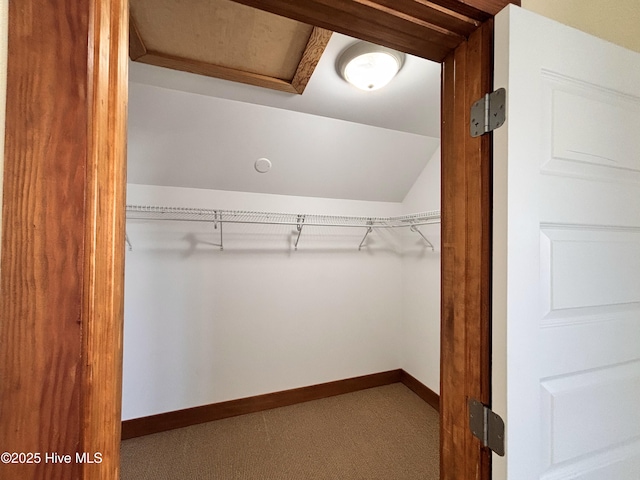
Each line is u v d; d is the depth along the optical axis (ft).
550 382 2.17
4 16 1.21
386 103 5.68
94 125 1.36
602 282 2.36
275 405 7.82
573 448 2.22
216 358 7.36
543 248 2.14
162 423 6.82
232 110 5.84
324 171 7.61
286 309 8.05
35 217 1.26
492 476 2.09
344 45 3.99
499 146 2.09
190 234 7.13
